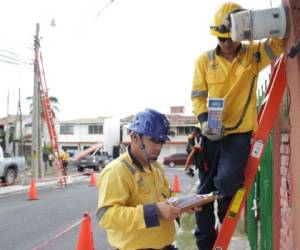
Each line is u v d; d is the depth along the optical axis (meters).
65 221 12.64
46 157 40.41
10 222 12.62
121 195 3.02
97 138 71.12
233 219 3.62
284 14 3.49
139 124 3.07
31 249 9.34
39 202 17.17
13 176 24.55
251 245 7.67
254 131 3.79
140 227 2.91
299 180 3.67
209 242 4.17
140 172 3.12
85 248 6.73
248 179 3.67
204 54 3.89
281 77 3.79
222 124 3.62
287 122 4.30
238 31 3.47
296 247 3.88
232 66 3.75
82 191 21.64
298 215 3.75
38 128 27.75
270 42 3.78
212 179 4.01
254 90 3.78
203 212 4.17
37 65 27.31
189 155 4.03
